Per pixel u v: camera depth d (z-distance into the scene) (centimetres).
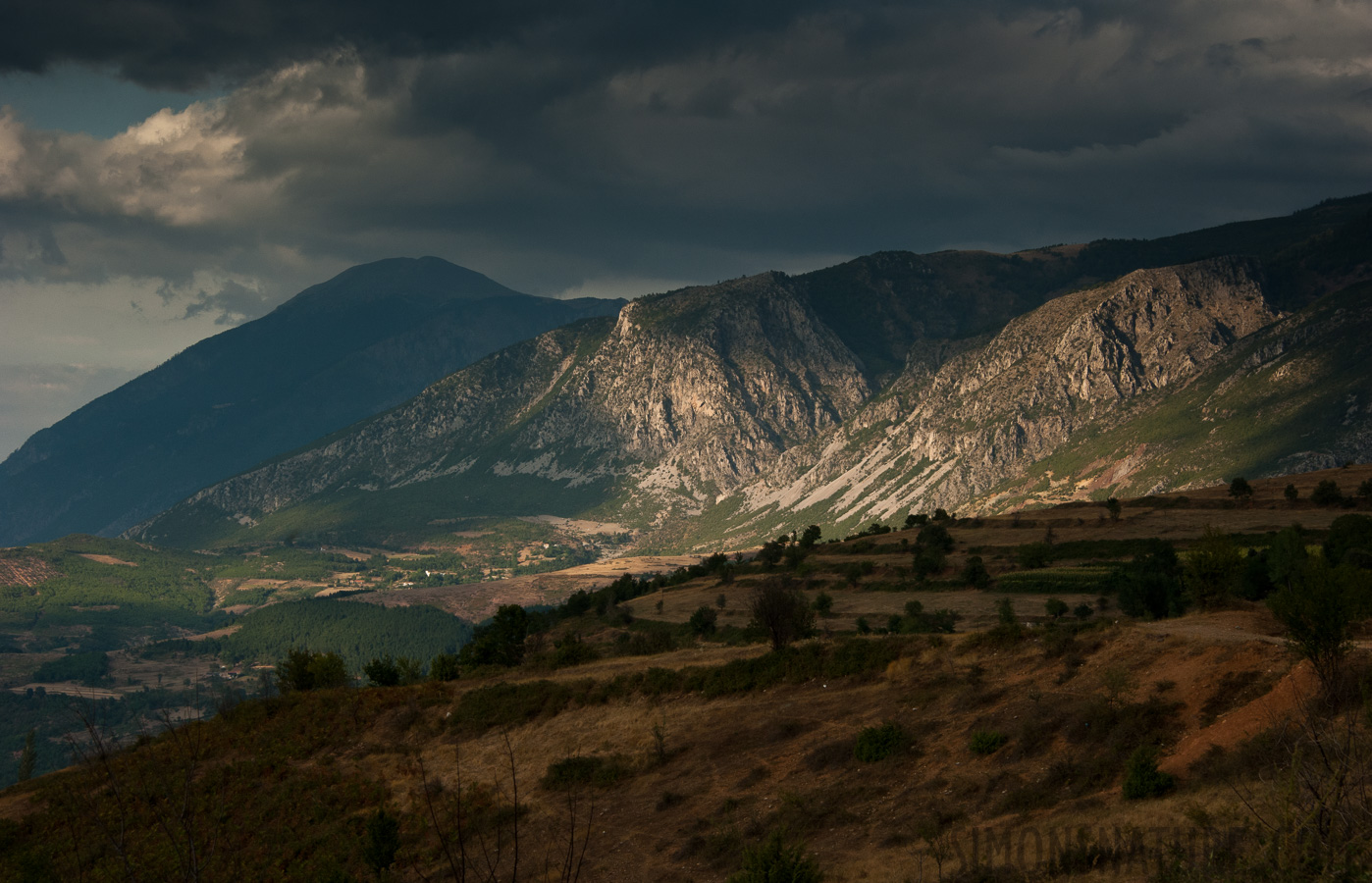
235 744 7006
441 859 4834
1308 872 2075
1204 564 6053
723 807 4684
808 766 4853
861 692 5688
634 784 5362
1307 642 3525
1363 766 2239
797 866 3184
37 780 7312
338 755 6719
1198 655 4319
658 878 4109
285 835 5444
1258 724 3472
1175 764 3519
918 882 3203
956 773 4231
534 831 5003
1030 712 4450
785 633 7000
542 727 6556
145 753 6638
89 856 5312
